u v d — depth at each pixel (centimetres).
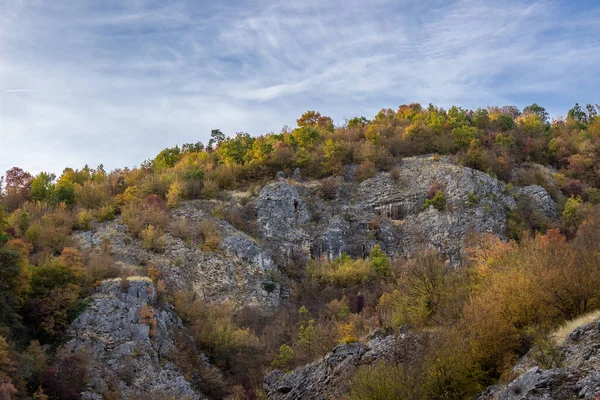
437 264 4231
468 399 2525
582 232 6019
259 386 4650
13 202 8644
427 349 2744
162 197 8788
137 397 4494
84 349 4731
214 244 7344
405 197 8706
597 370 2036
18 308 4781
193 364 5162
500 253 4812
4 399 3541
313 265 7550
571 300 2852
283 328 5775
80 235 7312
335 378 3306
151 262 6838
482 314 2820
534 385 2112
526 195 8638
